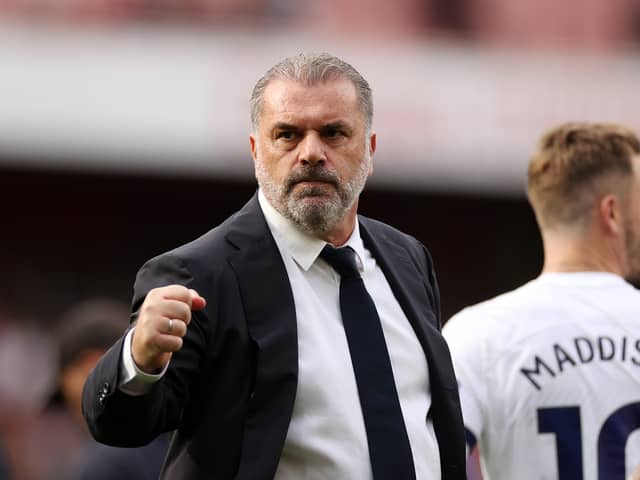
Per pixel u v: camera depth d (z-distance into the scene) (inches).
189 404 320.5
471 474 653.9
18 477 1091.3
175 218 1808.6
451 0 1533.0
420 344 339.6
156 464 426.6
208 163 1488.7
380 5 1520.7
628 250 416.2
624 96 1556.3
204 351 315.9
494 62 1539.1
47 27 1441.9
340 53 1504.7
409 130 1502.2
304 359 319.9
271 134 329.1
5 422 1268.5
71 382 506.6
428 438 329.1
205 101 1472.7
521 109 1531.7
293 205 325.7
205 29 1485.0
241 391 315.9
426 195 1798.7
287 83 329.4
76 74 1443.2
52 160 1470.2
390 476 317.1
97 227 1776.6
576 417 393.1
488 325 405.7
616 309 404.2
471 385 398.0
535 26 1556.3
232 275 324.2
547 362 397.1
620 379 395.2
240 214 339.9
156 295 294.2
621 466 390.0
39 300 1724.9
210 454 313.9
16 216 1745.8
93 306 530.6
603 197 414.3
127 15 1467.8
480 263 1895.9
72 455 1016.9
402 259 357.4
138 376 295.9
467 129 1518.2
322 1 1507.1
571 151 417.7
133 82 1459.2
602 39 1567.4
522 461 394.0
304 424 315.6
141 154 1472.7
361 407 322.0
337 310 333.4
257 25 1494.8
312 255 333.7
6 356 1601.9
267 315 322.0
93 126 1446.9
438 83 1519.4
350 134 329.1
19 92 1427.2
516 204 1878.7
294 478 314.8
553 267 417.7
